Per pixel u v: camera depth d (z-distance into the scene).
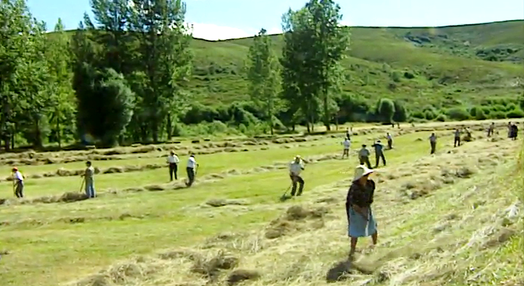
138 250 15.98
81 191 27.39
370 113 110.50
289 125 95.06
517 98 126.88
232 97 122.94
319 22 79.69
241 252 13.87
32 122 64.88
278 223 16.97
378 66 168.00
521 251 8.07
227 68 147.75
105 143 64.12
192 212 21.44
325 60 80.06
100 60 71.06
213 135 81.56
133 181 32.47
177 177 33.62
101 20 71.25
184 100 72.31
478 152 32.72
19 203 24.78
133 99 65.62
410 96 137.00
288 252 12.94
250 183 29.14
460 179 22.61
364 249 11.84
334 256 11.73
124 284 12.03
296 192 25.28
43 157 45.00
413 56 182.25
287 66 81.06
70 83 65.31
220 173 33.28
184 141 65.50
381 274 9.59
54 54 67.75
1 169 39.28
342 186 25.80
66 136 74.50
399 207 17.81
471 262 8.58
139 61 70.19
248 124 101.44
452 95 138.50
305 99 80.56
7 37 56.72
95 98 63.78
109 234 18.11
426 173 24.16
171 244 16.56
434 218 13.50
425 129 72.31
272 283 10.71
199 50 159.50
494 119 101.50
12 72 57.16
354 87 139.12
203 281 11.62
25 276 13.81
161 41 69.75
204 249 14.59
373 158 40.28
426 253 10.22
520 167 15.68
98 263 14.81
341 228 15.46
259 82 83.81
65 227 19.53
